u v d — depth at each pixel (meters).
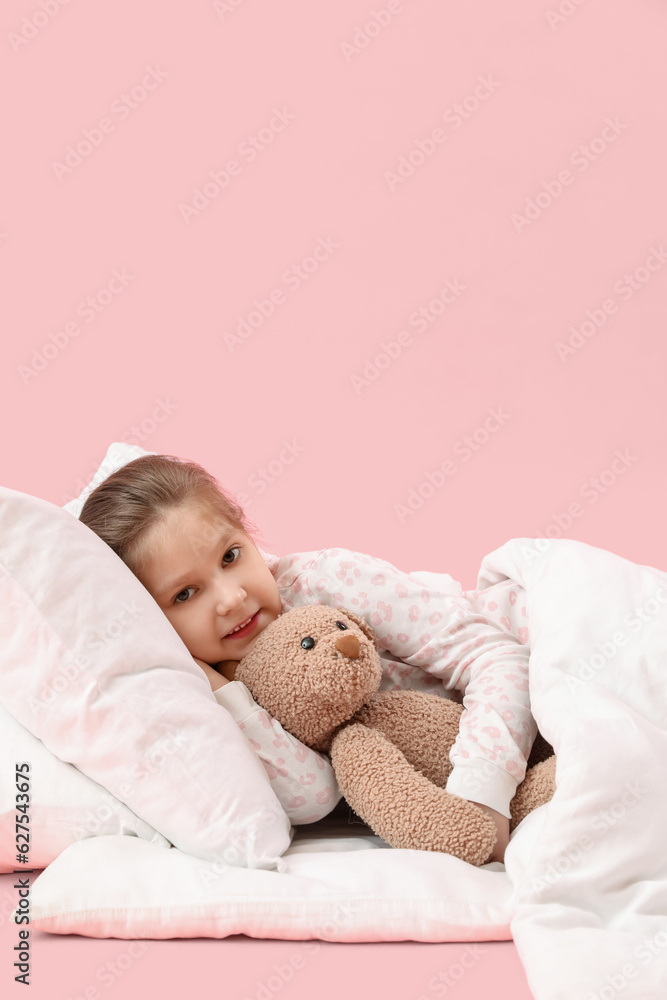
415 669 1.48
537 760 1.38
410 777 1.20
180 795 1.14
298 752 1.27
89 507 1.43
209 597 1.37
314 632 1.29
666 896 0.95
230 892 1.03
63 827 1.18
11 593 1.17
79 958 1.00
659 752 1.06
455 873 1.07
